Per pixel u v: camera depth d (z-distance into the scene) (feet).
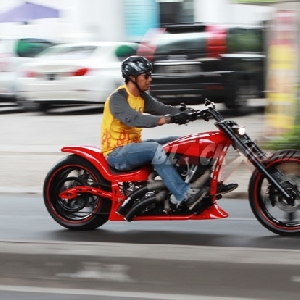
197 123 77.61
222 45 77.15
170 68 77.92
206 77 77.10
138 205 35.78
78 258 28.91
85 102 83.10
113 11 121.29
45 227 39.75
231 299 26.96
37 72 84.58
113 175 36.50
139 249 28.73
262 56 81.82
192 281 27.68
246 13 110.63
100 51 84.17
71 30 122.72
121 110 35.55
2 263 29.76
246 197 46.62
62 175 38.37
